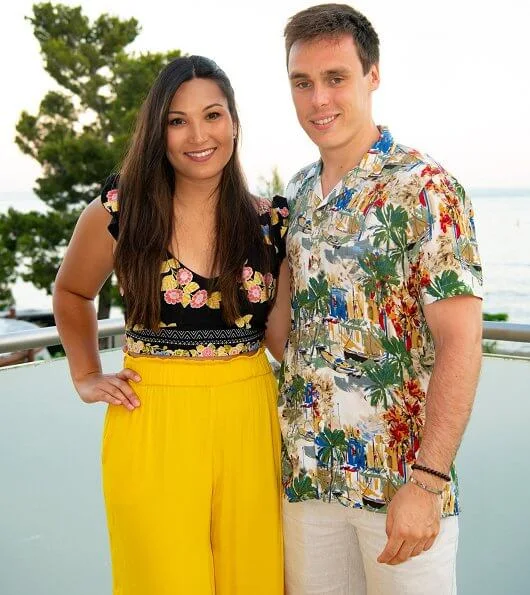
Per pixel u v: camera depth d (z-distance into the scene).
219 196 1.65
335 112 1.48
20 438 2.09
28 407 2.10
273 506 1.66
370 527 1.53
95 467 2.24
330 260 1.49
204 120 1.59
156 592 1.61
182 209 1.65
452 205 1.38
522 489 1.88
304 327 1.56
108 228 1.67
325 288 1.51
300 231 1.56
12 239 16.78
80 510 2.21
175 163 1.62
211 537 1.65
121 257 1.62
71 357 1.78
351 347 1.49
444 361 1.35
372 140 1.50
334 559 1.64
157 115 1.60
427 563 1.48
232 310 1.61
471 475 1.98
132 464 1.60
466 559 2.02
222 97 1.61
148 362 1.62
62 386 2.16
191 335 1.60
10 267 16.86
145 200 1.62
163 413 1.59
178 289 1.61
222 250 1.62
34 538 2.12
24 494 2.10
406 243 1.41
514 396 1.87
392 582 1.52
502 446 1.91
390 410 1.47
